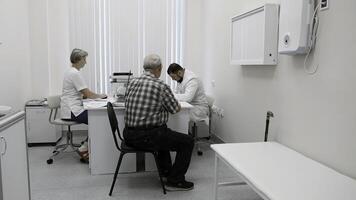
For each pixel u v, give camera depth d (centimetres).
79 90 363
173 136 272
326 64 203
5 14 364
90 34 468
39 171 325
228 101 389
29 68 448
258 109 305
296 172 183
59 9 460
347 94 185
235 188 286
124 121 303
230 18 359
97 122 308
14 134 182
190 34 504
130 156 319
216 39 429
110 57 478
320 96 209
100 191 277
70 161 359
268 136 283
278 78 265
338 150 193
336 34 193
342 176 179
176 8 494
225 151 223
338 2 191
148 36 486
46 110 420
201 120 391
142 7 479
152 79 272
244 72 338
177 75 384
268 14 258
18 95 404
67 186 287
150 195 270
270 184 165
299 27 211
